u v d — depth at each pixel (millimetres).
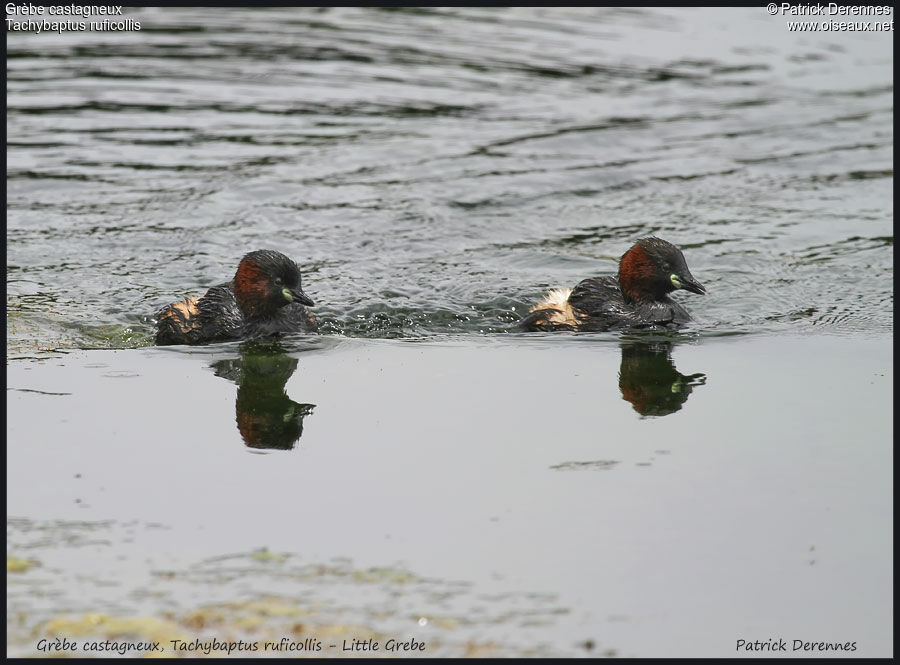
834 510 9664
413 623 7980
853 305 16156
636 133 23797
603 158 22406
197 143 22500
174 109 24422
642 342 14781
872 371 13391
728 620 8094
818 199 20641
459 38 30250
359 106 24922
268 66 27531
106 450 10930
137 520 9453
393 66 27750
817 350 14305
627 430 11555
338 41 29844
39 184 20250
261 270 14891
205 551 8945
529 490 10086
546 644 7777
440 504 9805
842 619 8125
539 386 13031
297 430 11555
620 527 9383
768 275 17344
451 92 26000
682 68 28062
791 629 7996
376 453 10945
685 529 9352
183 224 18828
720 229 19219
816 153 22984
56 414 11867
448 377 13352
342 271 17234
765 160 22562
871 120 24844
